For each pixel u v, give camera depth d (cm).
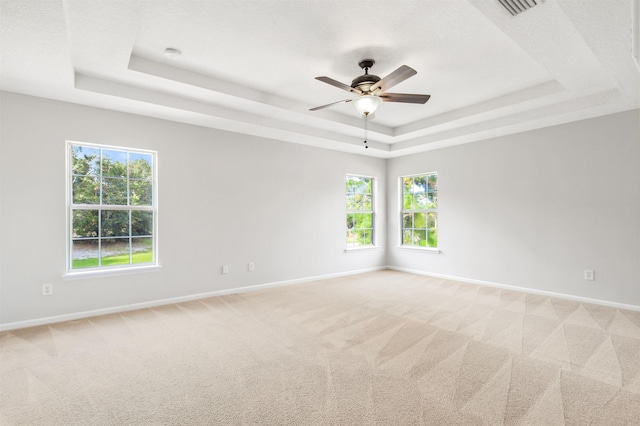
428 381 229
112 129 389
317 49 301
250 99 393
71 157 373
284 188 542
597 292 421
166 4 234
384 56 314
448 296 462
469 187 555
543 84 381
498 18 230
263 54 311
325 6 239
